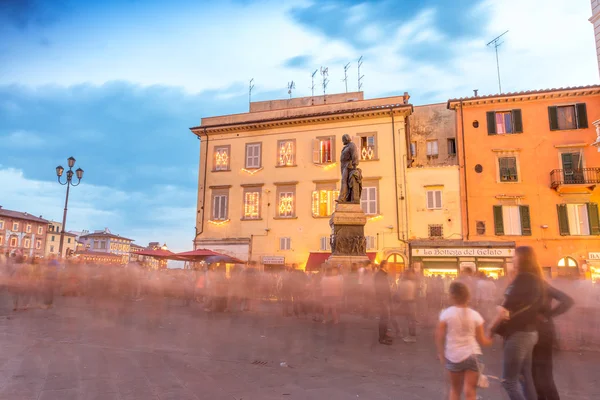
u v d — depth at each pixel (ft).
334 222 57.77
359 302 47.14
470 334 13.69
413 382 20.98
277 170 101.45
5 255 52.26
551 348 15.43
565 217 85.15
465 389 13.37
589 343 31.55
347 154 59.98
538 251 85.40
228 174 104.68
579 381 22.03
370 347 30.48
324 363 25.11
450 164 102.12
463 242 87.45
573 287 36.32
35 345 27.86
